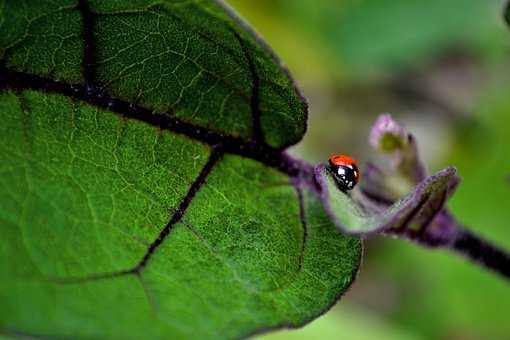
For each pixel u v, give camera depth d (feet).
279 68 0.81
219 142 0.84
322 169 0.81
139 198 0.82
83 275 0.81
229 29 0.79
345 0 1.57
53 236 0.81
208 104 0.83
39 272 0.80
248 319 0.84
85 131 0.81
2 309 0.79
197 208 0.84
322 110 1.65
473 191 1.45
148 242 0.83
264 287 0.84
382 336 1.19
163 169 0.83
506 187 1.44
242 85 0.83
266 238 0.85
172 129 0.83
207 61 0.82
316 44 1.59
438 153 1.61
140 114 0.82
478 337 1.41
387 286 1.54
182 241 0.83
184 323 0.83
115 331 0.81
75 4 0.78
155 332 0.82
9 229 0.80
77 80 0.80
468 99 1.65
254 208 0.85
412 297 1.47
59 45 0.79
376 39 1.57
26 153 0.80
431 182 0.82
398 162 0.94
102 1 0.78
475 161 1.53
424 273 1.47
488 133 1.55
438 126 1.65
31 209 0.81
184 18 0.79
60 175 0.81
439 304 1.44
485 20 1.56
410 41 1.56
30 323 0.80
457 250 0.97
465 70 1.69
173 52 0.81
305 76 1.63
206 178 0.84
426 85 1.66
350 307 1.39
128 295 0.82
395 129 0.93
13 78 0.79
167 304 0.83
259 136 0.85
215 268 0.84
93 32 0.79
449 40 1.56
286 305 0.84
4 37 0.79
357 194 0.94
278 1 1.55
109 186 0.82
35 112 0.80
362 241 0.84
